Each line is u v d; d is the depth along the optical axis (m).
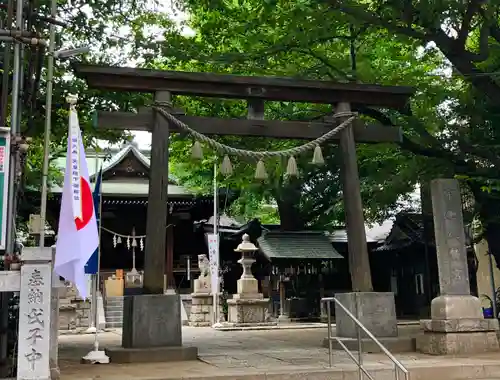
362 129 11.38
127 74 10.10
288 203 25.19
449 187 9.98
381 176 15.59
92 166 32.25
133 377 7.17
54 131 13.12
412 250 26.45
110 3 12.73
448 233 9.81
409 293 27.27
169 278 29.97
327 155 15.71
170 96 10.44
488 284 22.16
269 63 14.07
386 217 25.03
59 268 6.58
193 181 28.83
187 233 32.62
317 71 13.58
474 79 12.07
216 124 10.74
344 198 11.02
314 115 15.70
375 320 10.16
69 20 12.51
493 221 14.59
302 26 12.27
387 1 11.13
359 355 7.10
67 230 6.63
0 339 6.95
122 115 10.20
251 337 14.77
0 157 6.80
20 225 15.24
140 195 29.11
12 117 7.35
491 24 11.50
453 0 10.77
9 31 7.41
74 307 18.97
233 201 29.25
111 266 32.44
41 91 12.00
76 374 7.54
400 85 12.47
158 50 13.02
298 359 9.08
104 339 15.11
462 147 12.95
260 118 11.04
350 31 13.99
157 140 10.12
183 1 13.51
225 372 7.55
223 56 12.89
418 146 13.77
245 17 13.24
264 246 22.53
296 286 22.62
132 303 9.36
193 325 21.78
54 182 22.41
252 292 20.20
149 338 9.27
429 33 11.55
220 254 29.64
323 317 21.92
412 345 9.96
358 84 11.20
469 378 7.85
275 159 15.39
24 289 5.91
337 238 25.73
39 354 5.84
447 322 9.32
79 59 12.60
